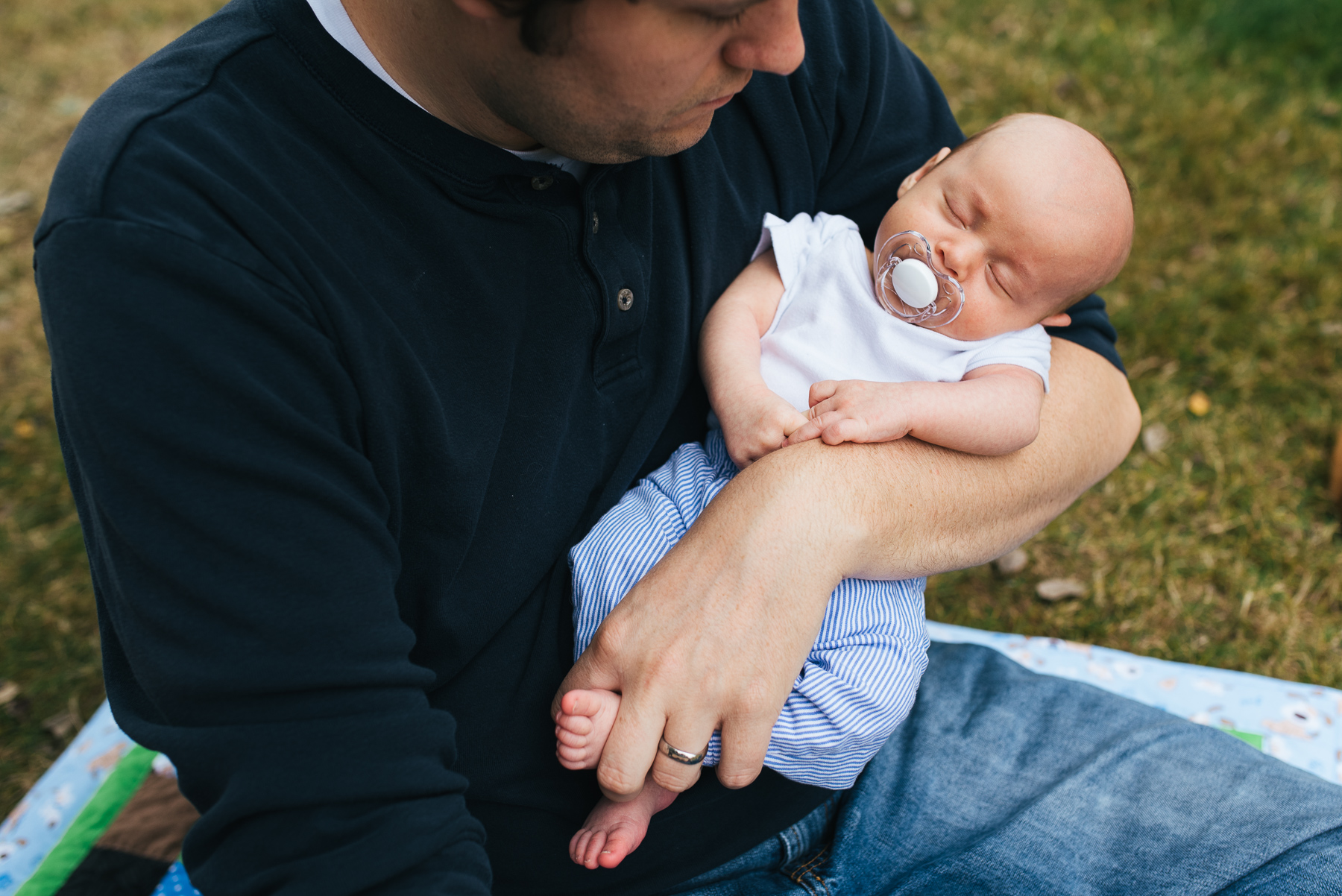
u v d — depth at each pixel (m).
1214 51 4.38
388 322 0.91
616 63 0.83
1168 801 1.23
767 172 1.35
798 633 1.07
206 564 0.81
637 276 1.10
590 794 1.16
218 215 0.83
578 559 1.15
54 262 0.78
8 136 4.30
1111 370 1.44
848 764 1.19
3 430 3.15
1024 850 1.21
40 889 1.59
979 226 1.37
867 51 1.39
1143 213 3.64
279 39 0.92
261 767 0.82
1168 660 2.44
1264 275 3.42
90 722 1.87
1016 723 1.40
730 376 1.26
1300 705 1.83
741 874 1.27
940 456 1.21
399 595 1.04
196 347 0.79
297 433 0.84
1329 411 2.99
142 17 4.95
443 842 0.88
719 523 1.11
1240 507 2.76
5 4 5.05
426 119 0.92
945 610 2.58
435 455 0.96
